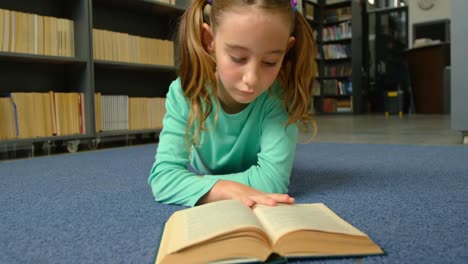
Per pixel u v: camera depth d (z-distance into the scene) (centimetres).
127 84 288
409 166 132
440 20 730
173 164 80
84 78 226
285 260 46
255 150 89
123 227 67
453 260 49
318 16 675
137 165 150
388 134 274
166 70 294
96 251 55
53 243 59
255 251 45
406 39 777
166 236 52
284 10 61
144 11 292
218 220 49
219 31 63
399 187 97
